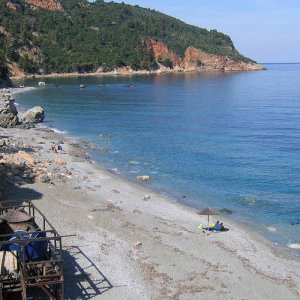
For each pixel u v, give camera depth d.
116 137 69.31
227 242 30.47
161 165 52.22
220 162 53.50
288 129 76.44
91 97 126.94
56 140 65.06
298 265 27.59
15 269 20.78
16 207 27.00
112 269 25.47
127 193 40.84
